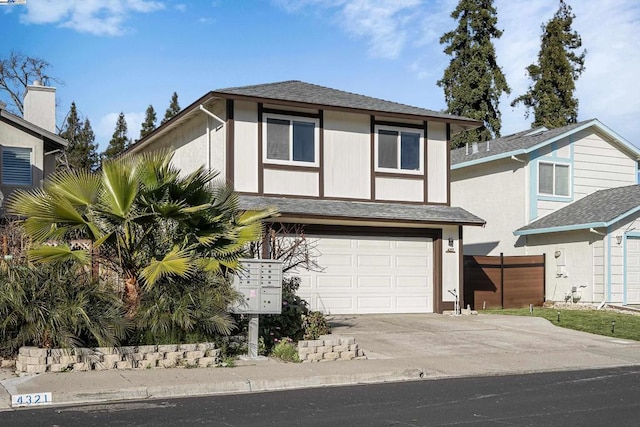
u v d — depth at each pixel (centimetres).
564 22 4531
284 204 1784
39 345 1076
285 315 1339
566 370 1233
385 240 1952
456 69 4412
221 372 1085
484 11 4334
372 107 1955
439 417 829
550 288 2439
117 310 1123
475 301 2239
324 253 1867
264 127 1838
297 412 850
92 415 822
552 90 4478
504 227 2614
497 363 1275
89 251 1176
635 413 863
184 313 1141
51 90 2658
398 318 1839
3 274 1080
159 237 1216
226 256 1225
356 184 1948
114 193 1147
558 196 2564
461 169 2828
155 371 1076
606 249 2241
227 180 1769
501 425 790
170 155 1248
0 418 805
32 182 2295
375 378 1111
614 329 1733
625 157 2706
